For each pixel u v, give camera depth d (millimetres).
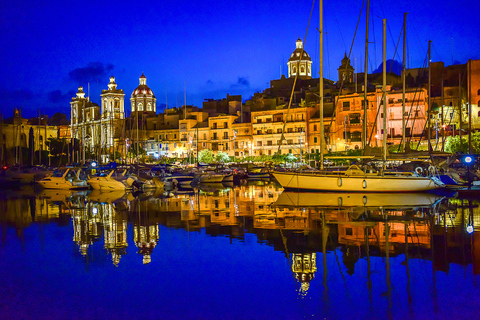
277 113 133000
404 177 43594
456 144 70375
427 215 30094
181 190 61219
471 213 30812
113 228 27781
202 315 13828
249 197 46906
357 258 19266
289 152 124562
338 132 115188
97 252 21453
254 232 25359
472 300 14469
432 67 117438
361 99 113000
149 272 18031
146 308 14414
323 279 16672
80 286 16562
